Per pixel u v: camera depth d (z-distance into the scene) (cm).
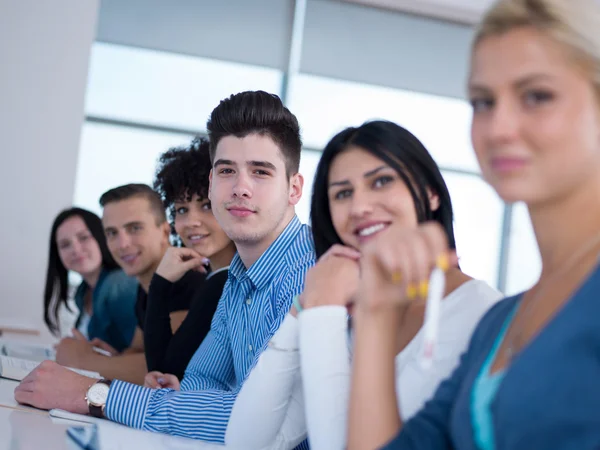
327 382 114
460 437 83
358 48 731
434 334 74
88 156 688
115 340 320
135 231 282
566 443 70
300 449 160
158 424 154
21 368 205
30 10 589
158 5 693
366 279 93
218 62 714
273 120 183
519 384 73
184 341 227
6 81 584
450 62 750
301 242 180
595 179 79
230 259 242
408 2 715
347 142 128
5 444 116
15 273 580
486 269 757
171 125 703
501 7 80
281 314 167
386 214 125
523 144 77
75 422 149
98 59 696
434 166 128
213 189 185
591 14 77
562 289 80
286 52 715
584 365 70
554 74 76
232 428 144
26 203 585
